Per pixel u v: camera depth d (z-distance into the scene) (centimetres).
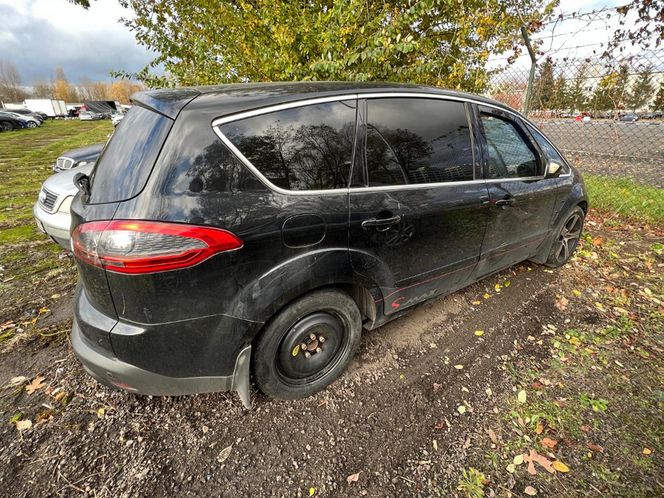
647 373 228
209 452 179
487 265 280
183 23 494
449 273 252
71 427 190
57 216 323
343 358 222
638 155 761
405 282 226
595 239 426
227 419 197
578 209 351
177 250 142
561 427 192
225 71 477
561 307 300
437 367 236
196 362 165
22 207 584
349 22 389
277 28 416
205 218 147
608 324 277
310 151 177
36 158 1130
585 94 522
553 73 533
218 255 150
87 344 167
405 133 211
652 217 480
